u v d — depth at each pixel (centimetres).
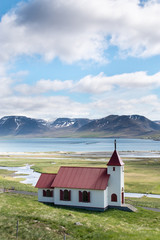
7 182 9275
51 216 4875
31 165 16450
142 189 9100
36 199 6712
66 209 5966
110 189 6209
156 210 6275
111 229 4381
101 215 5594
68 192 6300
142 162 17488
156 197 8000
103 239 3944
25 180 10994
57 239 3834
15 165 16475
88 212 5847
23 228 4162
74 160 18900
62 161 18250
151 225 4994
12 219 4531
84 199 6184
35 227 4234
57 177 6506
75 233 4166
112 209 6050
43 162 17750
